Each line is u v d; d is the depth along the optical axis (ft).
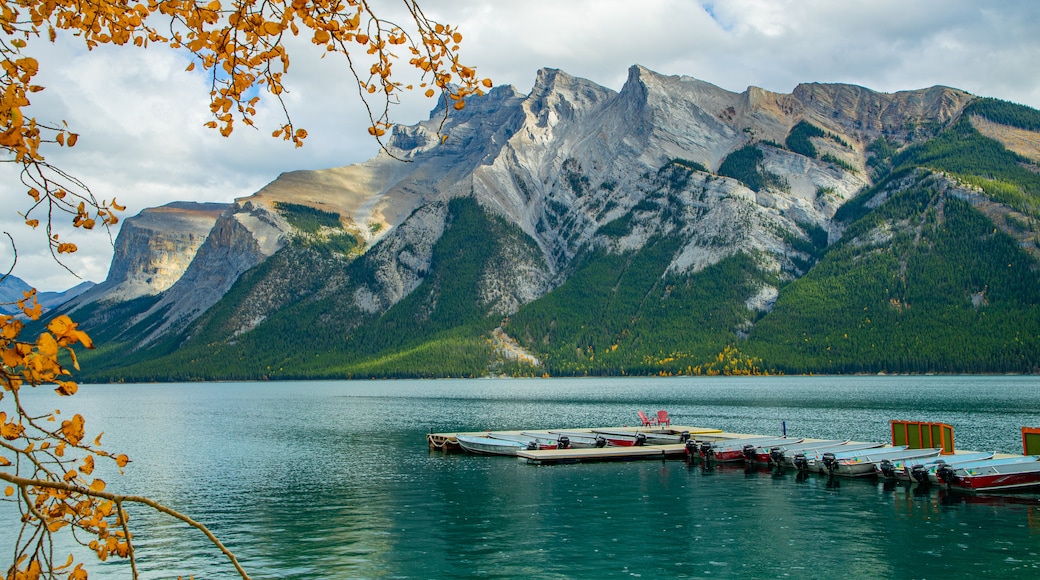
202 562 107.55
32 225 19.39
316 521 132.87
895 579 93.56
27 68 18.35
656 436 229.25
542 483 165.37
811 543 110.52
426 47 21.26
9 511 140.56
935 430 175.42
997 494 140.67
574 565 103.04
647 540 114.73
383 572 101.71
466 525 126.93
